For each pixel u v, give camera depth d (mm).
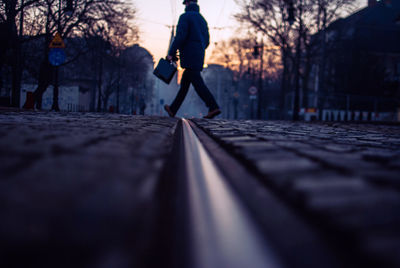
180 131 3498
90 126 2859
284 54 27844
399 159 1643
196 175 1222
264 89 53812
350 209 735
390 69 39688
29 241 539
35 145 1507
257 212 802
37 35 18969
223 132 3068
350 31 34344
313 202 789
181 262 549
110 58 32812
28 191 785
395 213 707
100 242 548
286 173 1154
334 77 33656
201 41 6828
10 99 20984
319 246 610
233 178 1178
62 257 493
